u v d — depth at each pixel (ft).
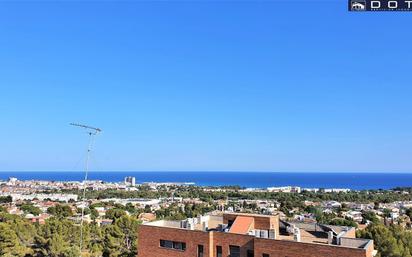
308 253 136.87
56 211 522.47
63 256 261.85
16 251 261.65
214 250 158.10
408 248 209.67
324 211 588.91
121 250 270.26
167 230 170.40
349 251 129.90
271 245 144.36
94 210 565.94
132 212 566.77
